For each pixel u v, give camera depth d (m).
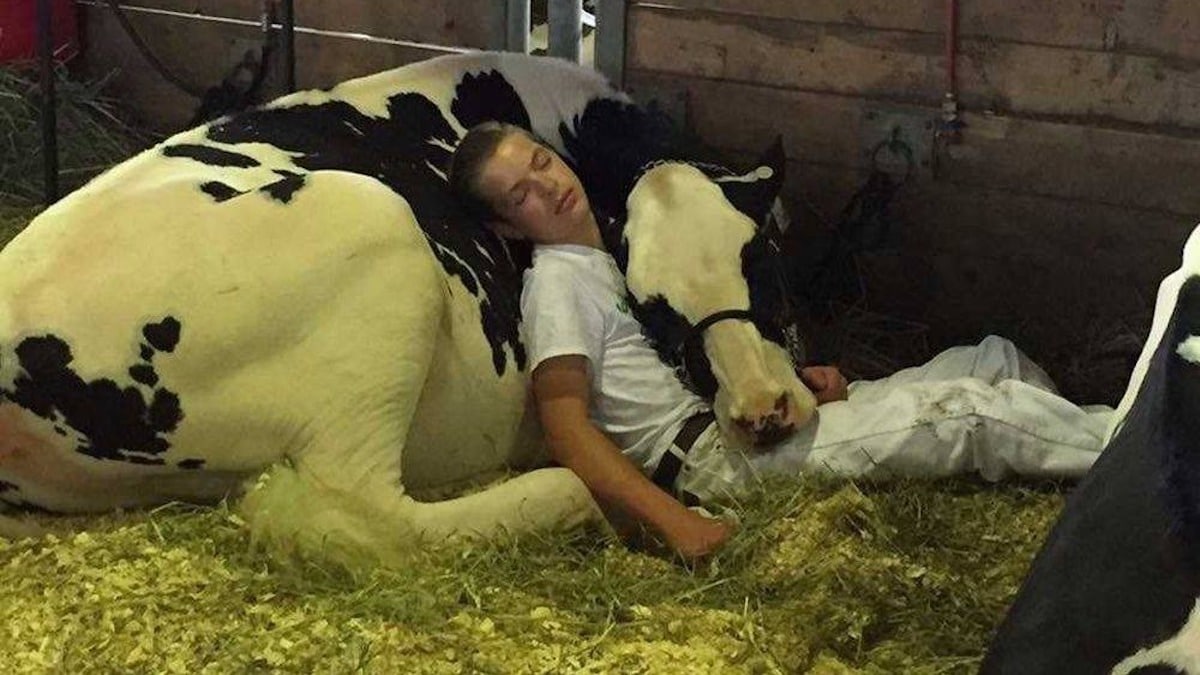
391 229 2.07
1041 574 1.39
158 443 2.06
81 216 2.06
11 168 3.57
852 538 2.19
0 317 1.99
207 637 1.87
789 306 2.48
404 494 2.09
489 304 2.30
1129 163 2.82
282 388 2.05
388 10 3.52
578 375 2.29
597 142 2.78
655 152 2.73
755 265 2.35
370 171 2.37
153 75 3.91
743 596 2.06
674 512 2.18
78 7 3.92
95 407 2.02
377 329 2.05
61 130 3.68
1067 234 2.94
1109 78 2.79
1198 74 2.71
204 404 2.05
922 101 2.98
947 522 2.27
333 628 1.88
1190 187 2.78
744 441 2.30
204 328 2.00
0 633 1.89
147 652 1.85
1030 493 2.32
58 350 1.99
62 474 2.10
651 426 2.35
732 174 2.54
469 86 2.70
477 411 2.27
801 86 3.09
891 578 2.07
